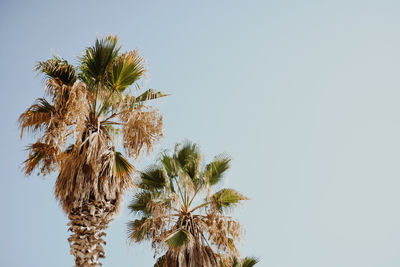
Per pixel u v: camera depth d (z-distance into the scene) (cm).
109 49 866
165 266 1015
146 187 1126
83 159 809
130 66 880
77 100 804
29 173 850
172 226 1080
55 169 859
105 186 815
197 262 998
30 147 849
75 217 784
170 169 1145
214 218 1075
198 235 1069
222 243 1054
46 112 861
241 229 1079
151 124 886
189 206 1134
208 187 1103
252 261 1226
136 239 1061
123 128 881
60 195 806
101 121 886
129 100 902
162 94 993
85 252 762
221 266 1060
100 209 802
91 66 870
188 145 1188
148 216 1088
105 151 835
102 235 800
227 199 1107
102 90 875
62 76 870
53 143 829
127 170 870
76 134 824
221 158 1177
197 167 1141
